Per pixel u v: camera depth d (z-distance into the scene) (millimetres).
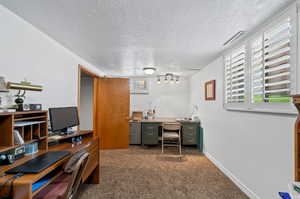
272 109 1682
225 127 2803
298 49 1375
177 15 1599
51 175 1451
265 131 1809
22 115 1633
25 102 1821
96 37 2168
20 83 1655
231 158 2598
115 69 4227
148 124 4645
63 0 1374
